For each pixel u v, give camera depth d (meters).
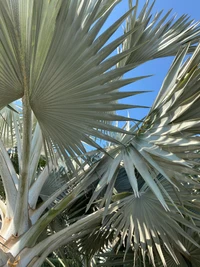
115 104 1.63
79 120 1.72
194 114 1.89
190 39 2.56
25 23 1.36
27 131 1.82
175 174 1.89
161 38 2.56
